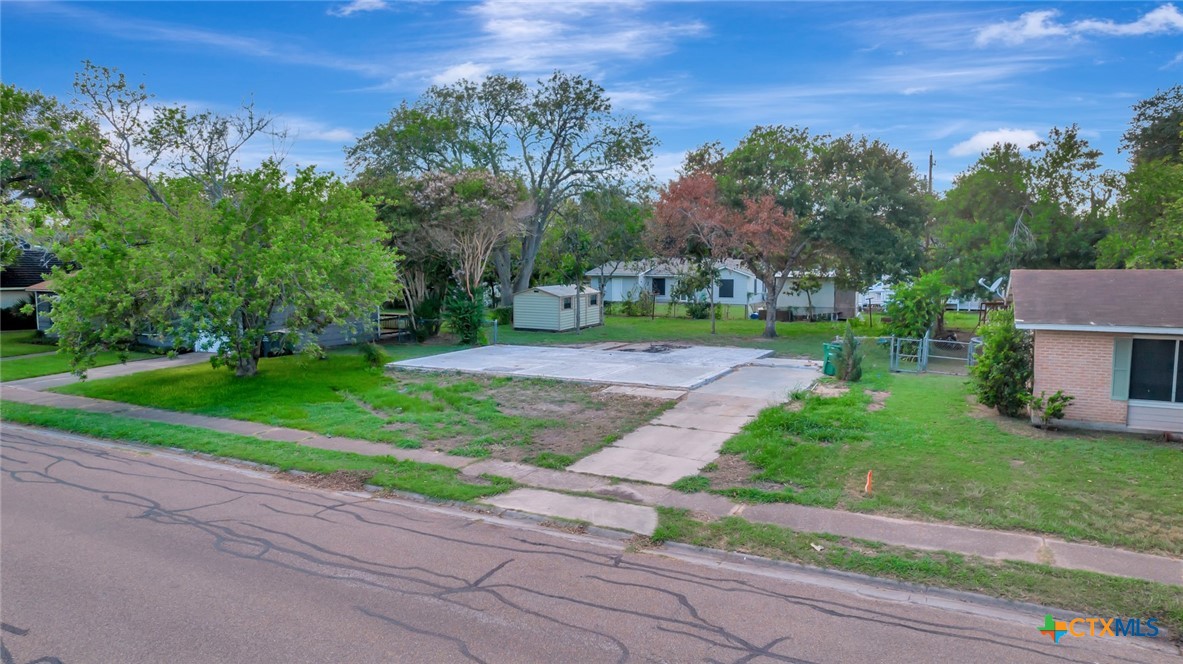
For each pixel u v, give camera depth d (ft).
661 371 64.80
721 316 136.56
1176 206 69.00
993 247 88.84
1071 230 90.99
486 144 122.83
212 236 54.19
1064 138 92.94
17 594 21.08
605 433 41.86
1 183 80.74
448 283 97.35
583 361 72.84
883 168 95.09
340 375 62.23
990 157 94.53
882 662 17.54
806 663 17.46
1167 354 40.27
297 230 54.54
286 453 38.47
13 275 110.01
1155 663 17.66
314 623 19.34
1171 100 97.45
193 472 36.19
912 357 72.08
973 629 19.42
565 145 122.52
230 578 22.39
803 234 96.07
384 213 90.33
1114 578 22.07
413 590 21.62
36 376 67.97
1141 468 33.50
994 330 46.75
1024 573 22.50
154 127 76.33
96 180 81.56
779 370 66.44
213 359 57.52
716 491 31.22
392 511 29.81
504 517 29.04
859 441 38.22
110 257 49.80
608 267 164.86
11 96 81.25
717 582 22.59
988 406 45.98
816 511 28.60
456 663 17.28
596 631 19.04
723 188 99.45
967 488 30.55
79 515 28.78
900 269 92.32
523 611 20.26
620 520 28.09
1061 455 35.65
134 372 68.95
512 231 98.58
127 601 20.62
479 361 72.84
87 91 74.02
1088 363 41.60
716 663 17.42
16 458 39.04
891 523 27.14
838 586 22.38
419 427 43.98
